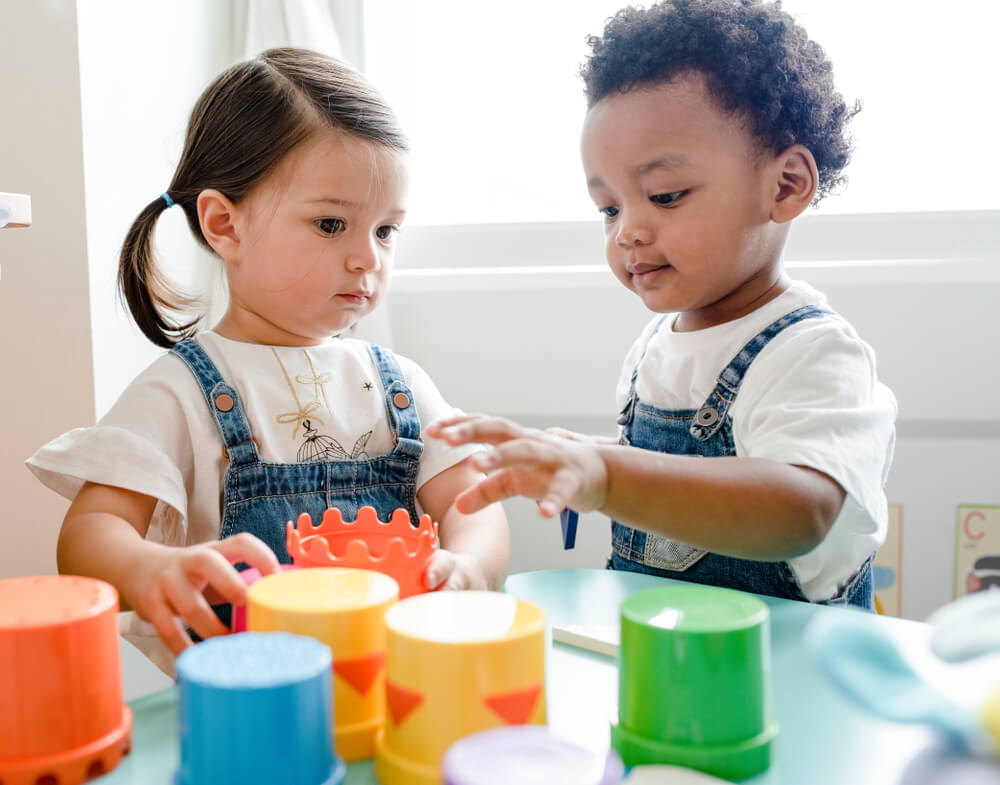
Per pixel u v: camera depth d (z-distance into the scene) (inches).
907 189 46.1
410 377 36.4
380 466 33.9
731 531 23.5
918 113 45.7
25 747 15.5
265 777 14.3
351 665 17.0
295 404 33.1
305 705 14.7
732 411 30.9
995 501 42.9
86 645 16.0
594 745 17.1
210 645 16.1
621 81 30.5
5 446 41.9
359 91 33.5
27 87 40.2
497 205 52.6
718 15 30.5
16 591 17.4
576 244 50.2
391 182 32.9
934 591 43.8
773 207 31.4
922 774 14.9
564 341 48.3
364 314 34.4
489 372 49.6
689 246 30.3
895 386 43.8
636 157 30.1
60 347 41.0
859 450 27.0
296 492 32.3
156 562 22.8
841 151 34.2
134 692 35.4
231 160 32.9
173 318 40.1
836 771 16.2
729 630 15.9
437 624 16.3
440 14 52.1
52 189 40.4
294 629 16.9
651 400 34.5
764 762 16.1
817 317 31.0
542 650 16.2
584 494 20.9
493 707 15.4
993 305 42.5
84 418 41.0
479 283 49.2
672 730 16.0
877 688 15.1
